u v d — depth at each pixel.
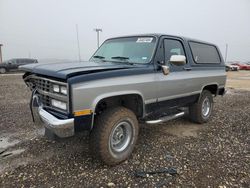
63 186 3.11
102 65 3.81
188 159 3.87
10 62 25.89
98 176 3.35
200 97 5.61
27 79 4.18
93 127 3.53
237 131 5.31
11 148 4.21
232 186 3.12
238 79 21.69
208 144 4.52
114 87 3.46
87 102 3.19
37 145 4.35
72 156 3.94
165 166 3.63
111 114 3.52
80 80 3.11
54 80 3.33
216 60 6.23
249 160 3.86
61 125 3.08
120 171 3.49
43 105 3.71
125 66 3.83
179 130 5.34
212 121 6.10
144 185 3.13
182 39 5.00
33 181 3.21
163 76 4.30
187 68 4.98
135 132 3.87
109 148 3.54
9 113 6.46
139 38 4.57
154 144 4.49
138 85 3.81
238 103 8.66
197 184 3.16
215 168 3.58
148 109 4.18
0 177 3.30
